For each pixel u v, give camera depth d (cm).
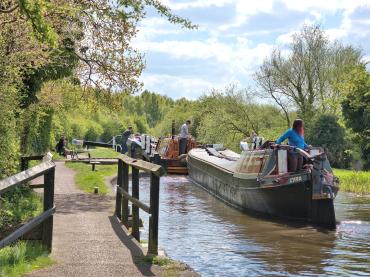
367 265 909
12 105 1034
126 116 10425
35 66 1092
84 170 2422
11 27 1009
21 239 768
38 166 741
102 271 684
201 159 2392
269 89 4709
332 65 4578
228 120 4978
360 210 1606
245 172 1612
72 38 1506
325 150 1453
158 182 789
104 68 1791
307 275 836
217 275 822
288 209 1408
